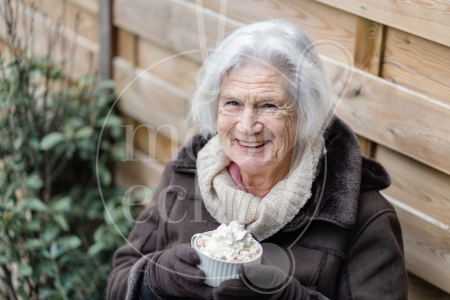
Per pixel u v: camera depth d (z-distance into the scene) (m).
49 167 2.60
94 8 2.60
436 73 1.54
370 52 1.69
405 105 1.61
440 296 1.69
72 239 2.41
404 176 1.70
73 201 2.78
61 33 2.84
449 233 1.59
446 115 1.51
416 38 1.57
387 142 1.67
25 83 2.50
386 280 1.41
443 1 1.45
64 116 2.60
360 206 1.43
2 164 2.51
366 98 1.70
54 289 2.46
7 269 2.40
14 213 2.32
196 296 1.34
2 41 3.23
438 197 1.62
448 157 1.53
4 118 2.51
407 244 1.70
